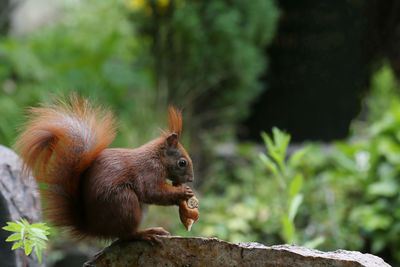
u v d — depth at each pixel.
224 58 11.44
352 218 8.56
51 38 13.55
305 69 12.83
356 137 11.88
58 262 7.36
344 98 12.73
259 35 12.06
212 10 11.44
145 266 3.78
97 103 4.08
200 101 11.91
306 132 12.95
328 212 8.77
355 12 12.29
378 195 8.72
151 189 3.69
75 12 16.06
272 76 13.09
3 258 4.22
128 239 3.78
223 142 11.91
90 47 13.19
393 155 8.77
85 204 3.61
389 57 11.82
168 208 8.69
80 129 3.73
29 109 3.90
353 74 12.62
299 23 12.73
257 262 3.63
